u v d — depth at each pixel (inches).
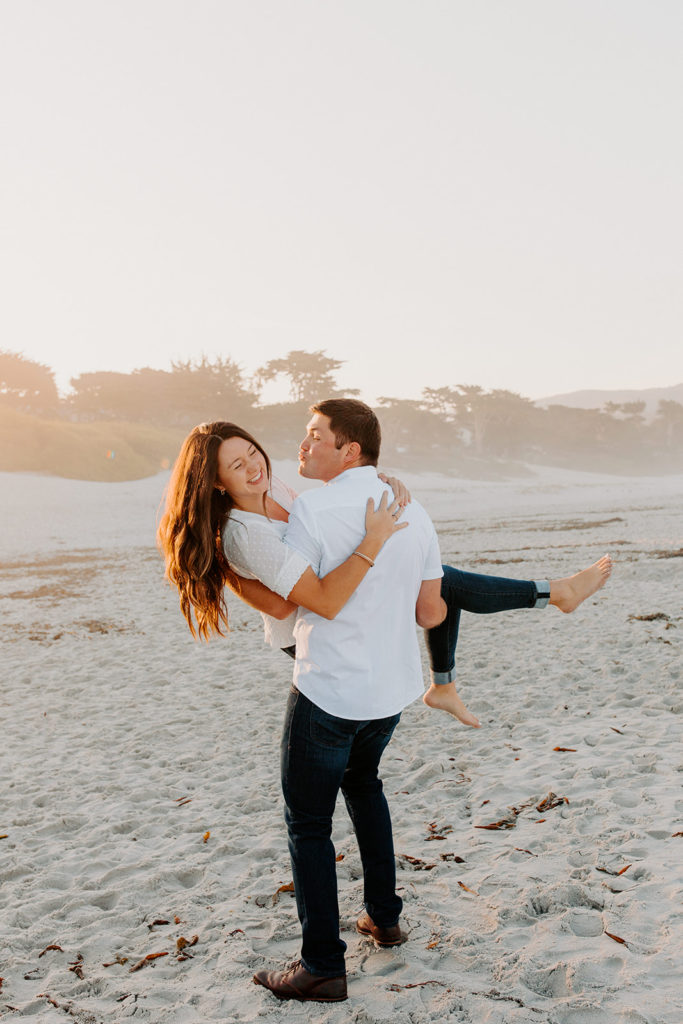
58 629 427.5
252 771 187.9
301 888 88.7
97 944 110.3
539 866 120.3
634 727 190.4
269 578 83.0
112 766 201.0
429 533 93.2
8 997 98.0
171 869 134.1
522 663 275.4
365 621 85.9
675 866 113.9
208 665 315.6
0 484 1990.7
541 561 612.7
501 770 171.3
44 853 149.0
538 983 88.6
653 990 84.4
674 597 388.8
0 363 3636.8
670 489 2819.9
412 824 146.2
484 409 4746.6
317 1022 84.4
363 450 92.0
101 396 3870.6
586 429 5305.1
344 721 86.4
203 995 92.4
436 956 96.2
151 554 902.4
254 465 87.2
